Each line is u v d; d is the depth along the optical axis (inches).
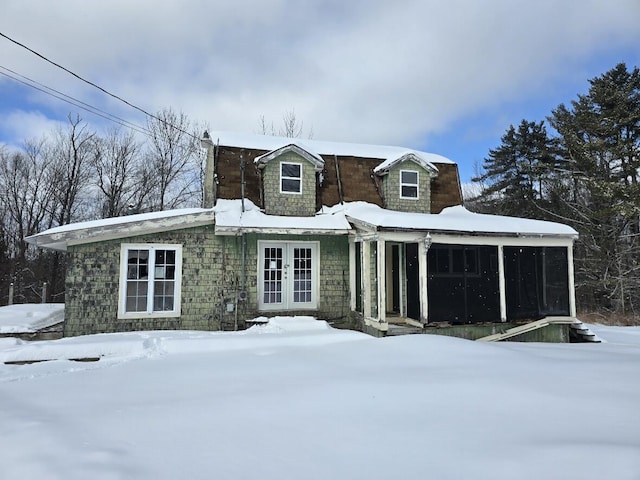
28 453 114.0
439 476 101.5
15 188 1022.4
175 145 1036.5
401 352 275.0
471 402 165.0
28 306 538.6
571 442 120.7
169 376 220.1
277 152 451.5
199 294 408.2
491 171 1240.8
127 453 115.7
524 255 449.4
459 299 417.1
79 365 253.8
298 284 449.4
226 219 403.5
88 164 1039.0
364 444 123.3
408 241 406.6
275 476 102.7
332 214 463.8
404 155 502.6
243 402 167.6
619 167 834.2
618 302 791.7
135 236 392.8
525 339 446.9
